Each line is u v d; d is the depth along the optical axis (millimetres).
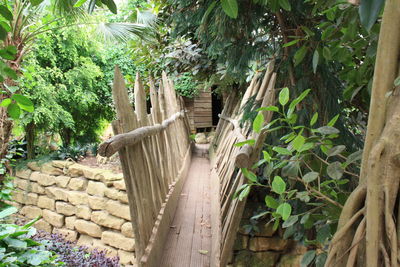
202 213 3414
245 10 2129
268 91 1792
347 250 826
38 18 4281
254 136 1813
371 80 1312
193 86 8531
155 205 2502
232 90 5766
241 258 3541
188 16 2760
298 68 2158
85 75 8359
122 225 5285
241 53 2479
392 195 759
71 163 6363
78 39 8086
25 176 6961
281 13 2139
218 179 3484
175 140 4543
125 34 4711
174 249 2498
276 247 3514
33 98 6891
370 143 827
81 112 8922
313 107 2117
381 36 802
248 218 3645
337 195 1216
